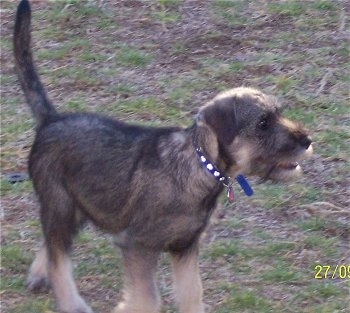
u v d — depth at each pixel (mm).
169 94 10133
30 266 7527
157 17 11633
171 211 6523
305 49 10961
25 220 8266
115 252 7762
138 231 6617
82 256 7754
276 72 10547
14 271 7566
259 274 7480
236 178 6797
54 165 7004
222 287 7320
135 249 6633
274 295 7238
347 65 10656
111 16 11680
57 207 7023
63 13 11711
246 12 11703
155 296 6621
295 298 7184
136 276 6613
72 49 11047
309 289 7289
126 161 6727
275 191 8570
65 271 7035
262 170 6633
